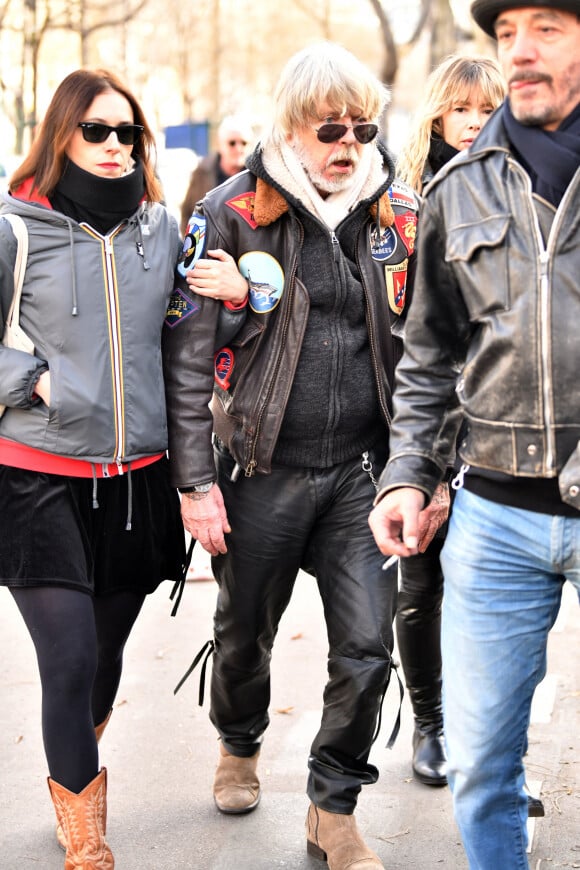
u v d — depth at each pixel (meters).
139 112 4.16
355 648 4.15
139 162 4.19
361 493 4.27
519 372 3.03
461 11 24.92
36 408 3.98
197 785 4.93
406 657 4.93
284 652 6.49
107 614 4.34
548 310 2.98
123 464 4.12
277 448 4.24
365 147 4.14
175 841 4.47
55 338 3.98
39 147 4.06
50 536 3.97
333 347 4.15
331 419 4.18
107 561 4.22
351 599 4.20
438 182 3.25
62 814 3.94
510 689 3.22
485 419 3.14
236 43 54.12
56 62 40.97
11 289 3.98
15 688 5.95
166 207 4.36
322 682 6.05
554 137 3.01
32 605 3.96
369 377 4.23
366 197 4.12
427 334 3.40
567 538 3.07
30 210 4.00
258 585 4.35
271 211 4.09
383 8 27.42
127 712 5.67
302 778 4.99
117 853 4.39
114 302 4.05
